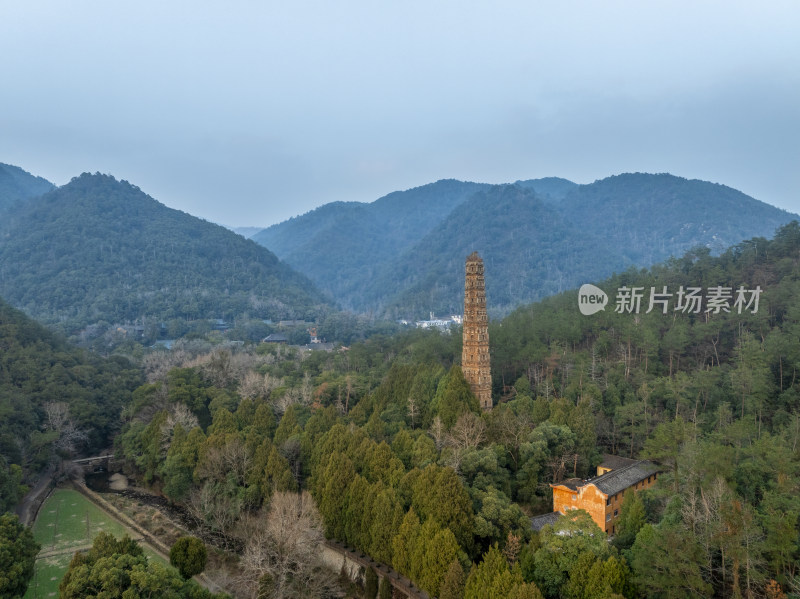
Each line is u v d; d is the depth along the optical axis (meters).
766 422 114.69
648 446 82.75
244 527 96.56
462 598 65.75
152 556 93.00
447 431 111.19
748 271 172.50
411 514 77.88
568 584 61.88
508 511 78.88
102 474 136.75
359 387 151.50
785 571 57.34
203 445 110.81
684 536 59.09
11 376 150.38
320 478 97.25
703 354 146.62
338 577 86.69
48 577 85.38
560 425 107.00
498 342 160.25
